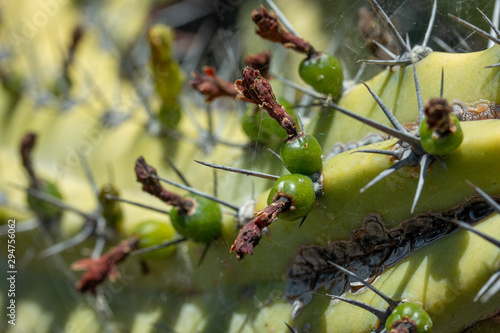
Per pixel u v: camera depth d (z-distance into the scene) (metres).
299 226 0.27
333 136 0.30
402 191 0.26
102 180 0.36
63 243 0.35
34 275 0.38
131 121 0.37
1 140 0.39
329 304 0.28
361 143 0.29
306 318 0.29
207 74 0.31
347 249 0.28
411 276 0.26
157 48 0.33
